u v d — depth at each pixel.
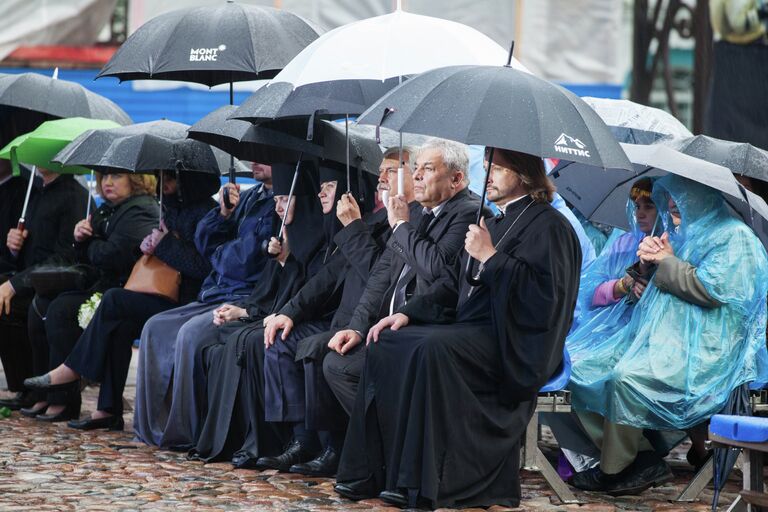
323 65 17.98
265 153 20.55
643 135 22.73
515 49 41.34
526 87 15.42
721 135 40.94
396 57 17.88
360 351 17.83
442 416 15.96
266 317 19.95
